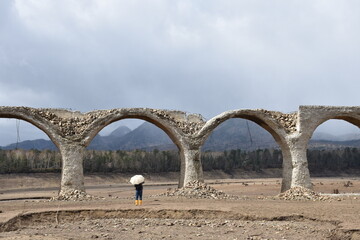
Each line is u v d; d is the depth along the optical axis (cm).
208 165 11256
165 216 1811
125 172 9106
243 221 1688
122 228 1571
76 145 2580
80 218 1805
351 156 12825
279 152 12675
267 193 3988
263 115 2839
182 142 2730
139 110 2711
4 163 7594
